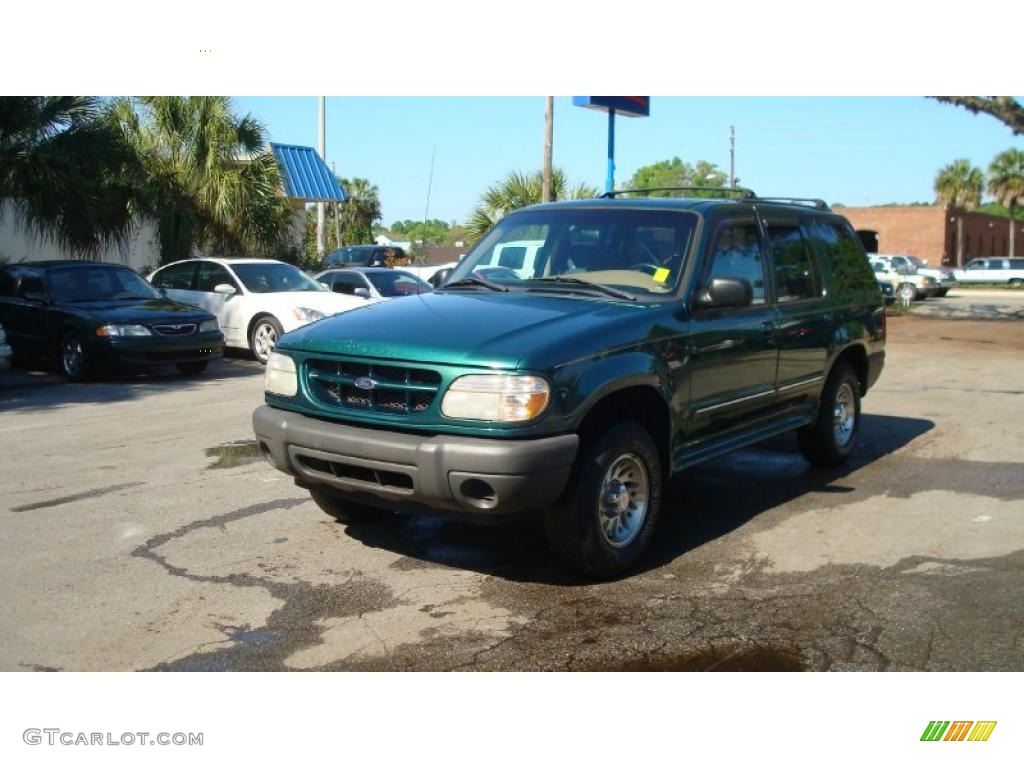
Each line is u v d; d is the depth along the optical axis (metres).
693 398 5.36
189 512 6.09
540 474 4.36
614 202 6.06
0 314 13.09
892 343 17.58
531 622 4.43
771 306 6.19
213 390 11.38
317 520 5.94
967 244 63.09
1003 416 9.54
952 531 5.71
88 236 16.33
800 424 6.64
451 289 5.91
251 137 19.97
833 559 5.24
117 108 18.80
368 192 52.94
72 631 4.32
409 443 4.45
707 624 4.39
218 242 20.05
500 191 23.28
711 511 6.18
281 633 4.31
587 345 4.67
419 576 5.00
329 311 13.75
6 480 6.93
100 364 11.91
